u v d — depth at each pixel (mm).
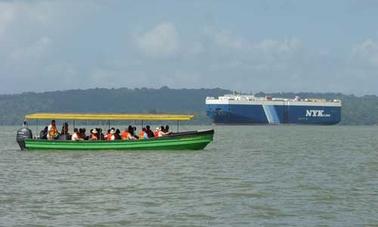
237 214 28281
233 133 148250
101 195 34062
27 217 27766
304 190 35781
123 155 57688
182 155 58312
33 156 57781
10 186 38094
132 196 33656
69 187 37500
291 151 72562
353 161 57125
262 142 97062
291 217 27641
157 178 41938
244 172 45906
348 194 34156
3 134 143000
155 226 26000
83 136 61219
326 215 28047
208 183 39250
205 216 27859
